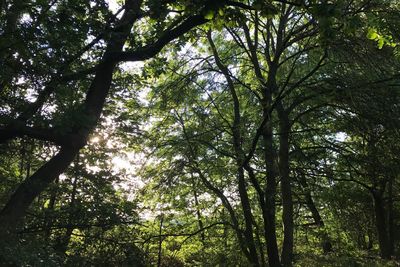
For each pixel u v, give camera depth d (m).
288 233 16.86
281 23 16.16
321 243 23.17
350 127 15.84
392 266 20.45
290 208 16.94
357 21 8.34
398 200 28.92
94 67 9.31
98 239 11.05
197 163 17.17
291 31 15.58
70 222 10.63
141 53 9.26
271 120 15.16
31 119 8.05
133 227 12.09
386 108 13.62
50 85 8.32
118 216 11.37
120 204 12.63
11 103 8.61
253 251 17.20
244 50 18.27
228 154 15.84
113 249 11.10
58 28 7.82
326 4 7.58
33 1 8.09
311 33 14.89
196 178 18.30
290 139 17.95
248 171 15.59
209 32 17.47
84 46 9.32
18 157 10.70
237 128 16.05
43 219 10.27
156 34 10.12
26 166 12.58
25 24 7.56
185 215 18.39
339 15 7.66
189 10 9.08
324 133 17.33
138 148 17.19
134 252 11.41
